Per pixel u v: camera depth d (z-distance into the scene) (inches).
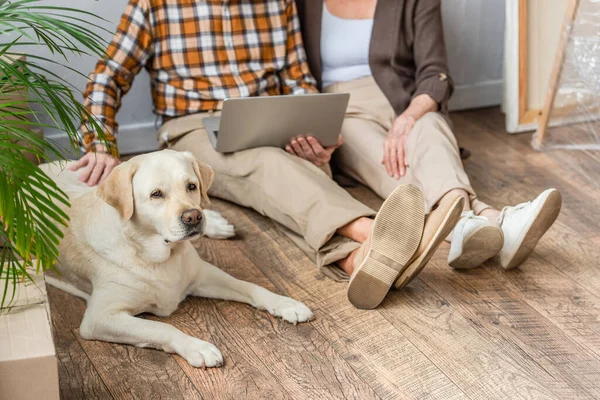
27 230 56.3
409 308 81.9
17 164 55.7
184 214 70.0
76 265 77.7
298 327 78.6
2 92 64.3
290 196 90.0
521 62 120.1
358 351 75.2
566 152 116.0
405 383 70.9
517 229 84.6
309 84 106.8
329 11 109.0
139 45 98.0
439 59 106.3
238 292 82.0
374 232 77.0
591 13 106.6
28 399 58.7
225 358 74.0
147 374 71.6
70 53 108.1
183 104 102.0
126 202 71.3
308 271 89.0
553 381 71.3
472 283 86.4
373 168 103.3
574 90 112.6
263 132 93.7
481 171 113.7
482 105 136.2
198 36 100.2
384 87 108.1
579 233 97.0
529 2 117.9
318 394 69.4
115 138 94.9
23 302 62.7
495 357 74.5
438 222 76.6
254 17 102.7
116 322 73.7
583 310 82.0
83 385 70.2
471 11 128.6
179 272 78.8
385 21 106.9
